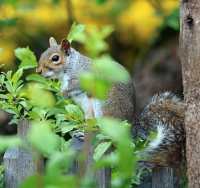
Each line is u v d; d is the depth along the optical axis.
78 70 11.97
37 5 17.70
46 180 4.99
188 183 8.22
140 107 17.17
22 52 9.31
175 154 9.13
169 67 17.94
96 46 5.43
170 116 9.54
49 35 18.27
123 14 18.88
